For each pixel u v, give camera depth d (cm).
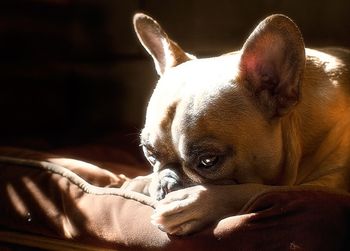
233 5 164
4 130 178
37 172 115
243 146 100
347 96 112
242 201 98
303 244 93
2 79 178
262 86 103
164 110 101
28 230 114
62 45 184
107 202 107
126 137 161
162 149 102
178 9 169
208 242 96
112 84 180
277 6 160
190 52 168
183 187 101
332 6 155
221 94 101
